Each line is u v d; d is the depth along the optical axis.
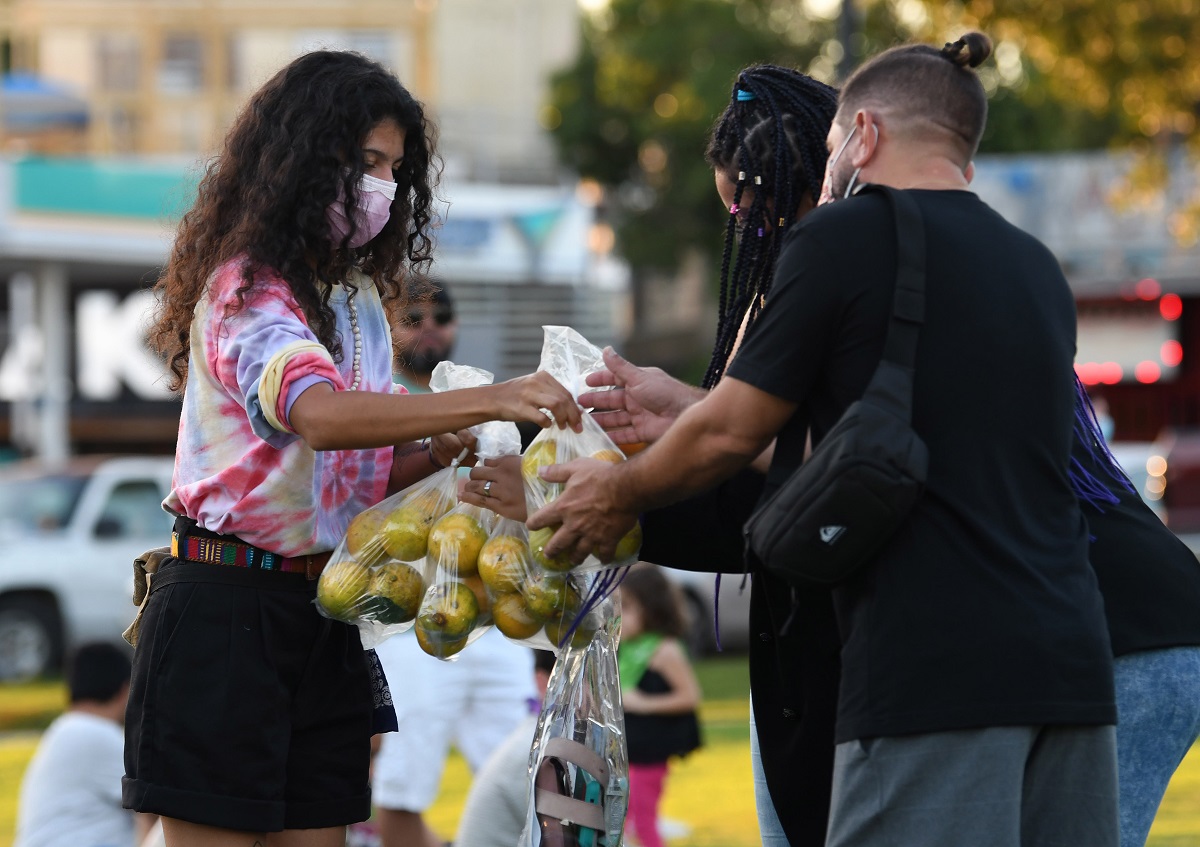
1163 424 56.09
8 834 16.47
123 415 54.00
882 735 6.14
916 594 6.14
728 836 15.76
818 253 6.41
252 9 52.72
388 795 11.87
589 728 7.85
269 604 7.26
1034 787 6.40
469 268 45.62
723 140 8.11
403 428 6.77
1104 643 6.35
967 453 6.27
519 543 7.43
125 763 7.34
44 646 31.48
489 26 56.72
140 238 43.34
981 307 6.39
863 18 39.53
